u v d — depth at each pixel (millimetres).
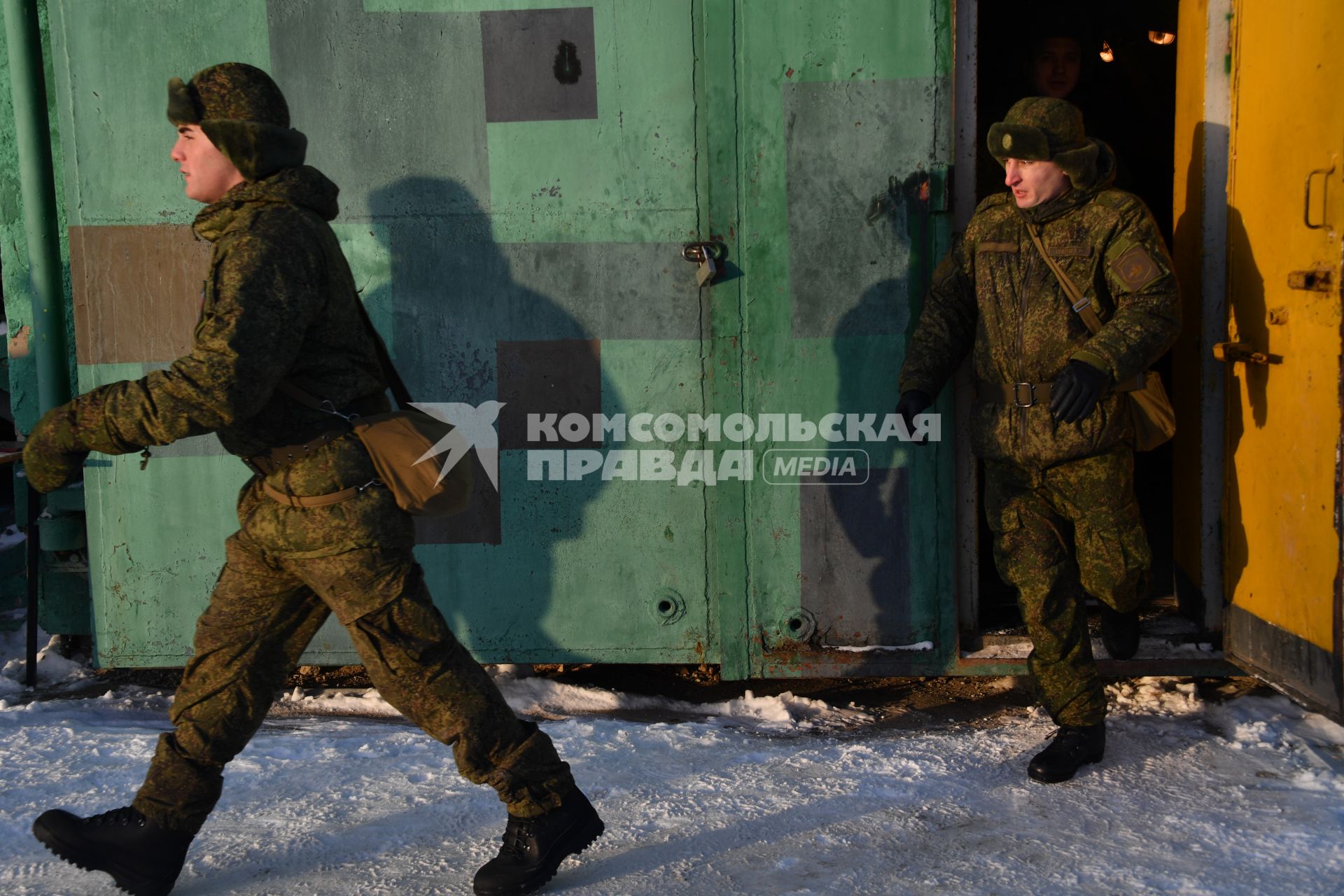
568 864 2432
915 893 2283
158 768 2217
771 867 2406
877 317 3424
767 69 3361
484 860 2436
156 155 3449
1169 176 4805
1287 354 2990
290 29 3406
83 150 3449
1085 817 2627
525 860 2242
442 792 2793
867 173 3379
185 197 3457
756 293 3441
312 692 3664
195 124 2211
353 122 3436
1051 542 2951
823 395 3467
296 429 2180
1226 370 3389
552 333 3498
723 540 3539
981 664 3518
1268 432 3119
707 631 3578
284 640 2289
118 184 3461
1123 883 2311
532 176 3445
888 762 2967
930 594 3518
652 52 3385
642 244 3457
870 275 3412
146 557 3600
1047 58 4273
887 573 3520
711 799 2754
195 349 2031
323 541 2160
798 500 3514
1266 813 2623
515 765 2244
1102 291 2842
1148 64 4773
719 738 3176
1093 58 4812
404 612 2213
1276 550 3096
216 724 2223
